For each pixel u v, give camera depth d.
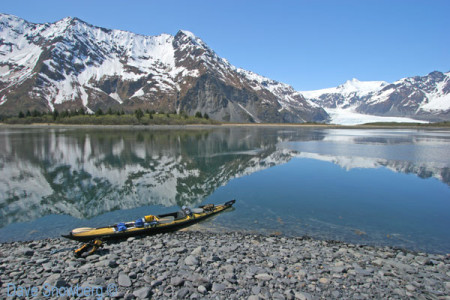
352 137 105.44
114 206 24.34
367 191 28.69
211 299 10.02
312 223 19.97
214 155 54.16
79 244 15.74
